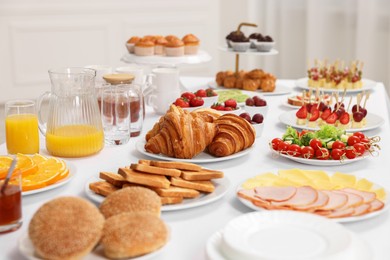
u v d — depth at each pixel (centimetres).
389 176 153
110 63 479
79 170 156
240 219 109
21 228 120
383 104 240
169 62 242
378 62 439
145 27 483
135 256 104
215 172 138
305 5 461
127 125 179
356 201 126
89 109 167
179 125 159
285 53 475
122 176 131
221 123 167
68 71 172
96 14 465
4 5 437
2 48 444
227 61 513
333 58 456
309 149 161
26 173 141
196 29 499
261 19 479
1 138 405
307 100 231
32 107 169
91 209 104
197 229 120
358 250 104
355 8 443
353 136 167
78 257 100
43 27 451
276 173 149
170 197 127
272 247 100
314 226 107
